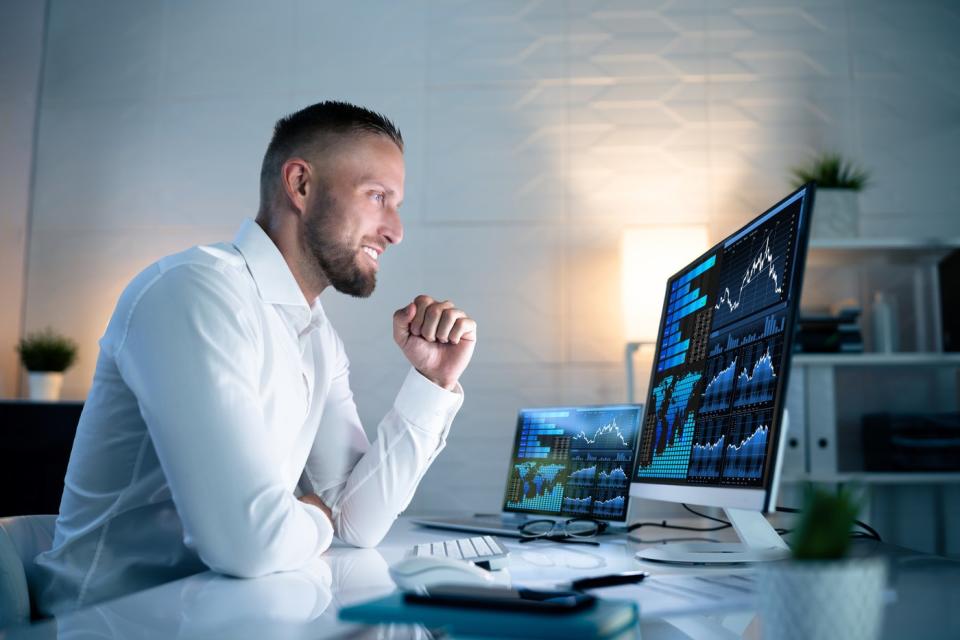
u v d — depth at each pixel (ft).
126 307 3.18
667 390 3.89
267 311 3.59
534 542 4.08
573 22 10.71
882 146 10.27
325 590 2.43
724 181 10.32
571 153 10.53
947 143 10.23
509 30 10.79
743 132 10.37
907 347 10.01
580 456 5.22
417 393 4.16
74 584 3.19
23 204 11.00
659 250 9.22
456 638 1.57
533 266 10.40
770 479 2.47
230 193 10.86
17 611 2.79
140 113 11.09
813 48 10.44
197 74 11.09
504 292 10.38
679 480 3.42
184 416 2.89
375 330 10.39
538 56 10.71
